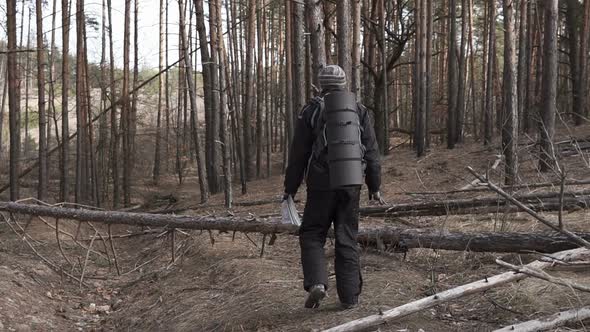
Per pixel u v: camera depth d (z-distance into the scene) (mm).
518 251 4570
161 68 24734
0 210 7680
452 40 17562
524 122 17375
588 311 3305
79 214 7137
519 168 9414
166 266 7020
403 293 4352
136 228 10570
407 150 19438
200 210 11922
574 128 15969
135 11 20500
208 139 16172
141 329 5191
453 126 17188
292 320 4070
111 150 22516
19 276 6535
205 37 13023
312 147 3891
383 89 17812
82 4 15898
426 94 17938
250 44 19234
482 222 6289
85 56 17812
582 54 18172
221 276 5652
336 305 4191
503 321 3666
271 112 27516
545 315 3617
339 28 7215
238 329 4223
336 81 3926
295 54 8961
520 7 15719
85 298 6555
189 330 4582
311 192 3891
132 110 20500
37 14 13203
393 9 19359
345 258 3984
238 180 19859
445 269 4895
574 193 6367
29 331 5254
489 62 16234
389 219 6926
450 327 3668
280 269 5453
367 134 3896
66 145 15461
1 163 24500
